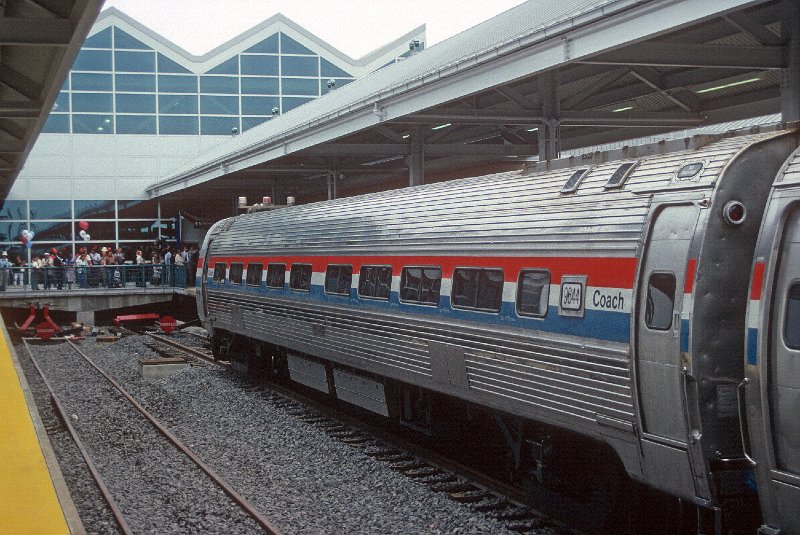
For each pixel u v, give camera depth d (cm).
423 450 1229
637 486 854
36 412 1091
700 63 1396
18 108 1861
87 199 4466
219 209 4662
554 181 942
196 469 1174
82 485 1108
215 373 2048
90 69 4459
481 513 949
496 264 978
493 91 2136
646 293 757
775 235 665
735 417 711
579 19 1300
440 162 3138
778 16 1483
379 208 1324
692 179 736
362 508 983
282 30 4697
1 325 1908
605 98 2131
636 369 762
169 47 4553
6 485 613
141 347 2688
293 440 1320
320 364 1581
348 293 1360
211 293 2091
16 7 1418
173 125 4562
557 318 870
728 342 712
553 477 924
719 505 704
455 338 1057
